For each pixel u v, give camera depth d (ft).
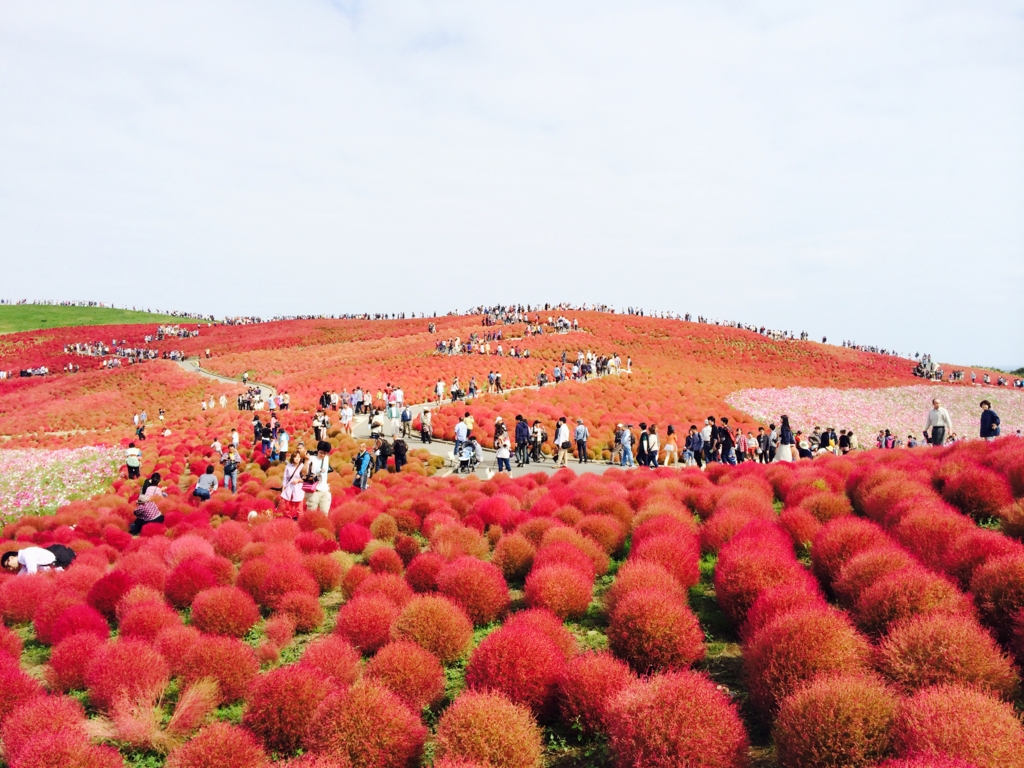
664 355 207.51
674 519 30.96
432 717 18.66
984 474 30.37
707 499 36.09
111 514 53.57
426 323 286.66
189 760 15.57
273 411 124.47
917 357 257.14
